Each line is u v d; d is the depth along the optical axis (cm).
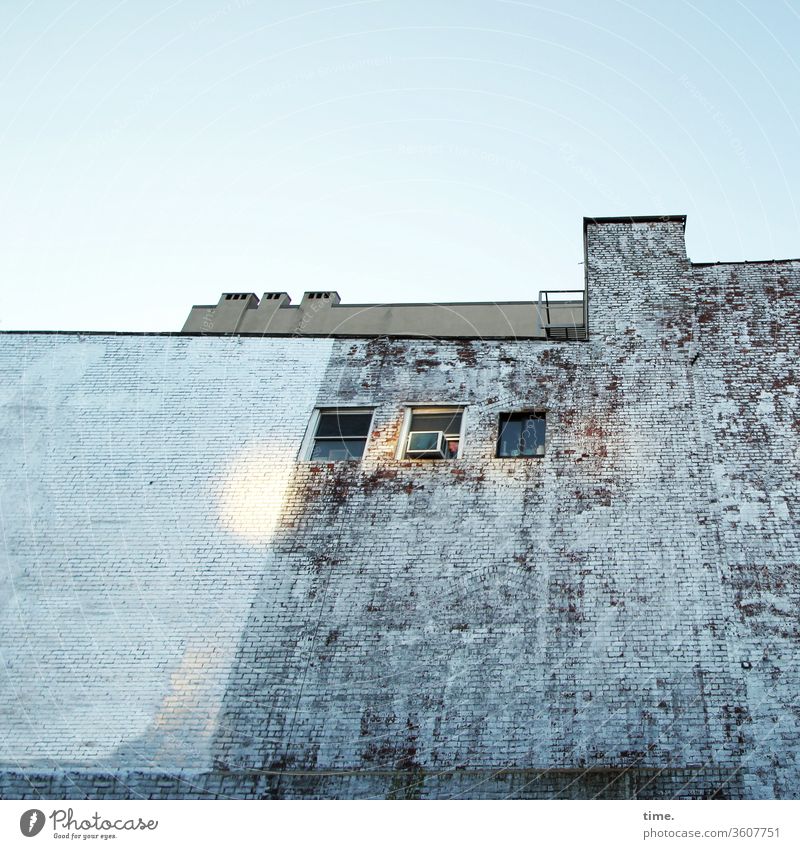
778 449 1385
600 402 1500
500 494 1386
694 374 1516
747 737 1087
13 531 1420
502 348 1627
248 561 1348
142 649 1255
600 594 1245
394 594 1284
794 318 1573
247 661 1229
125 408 1606
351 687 1189
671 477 1370
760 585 1229
